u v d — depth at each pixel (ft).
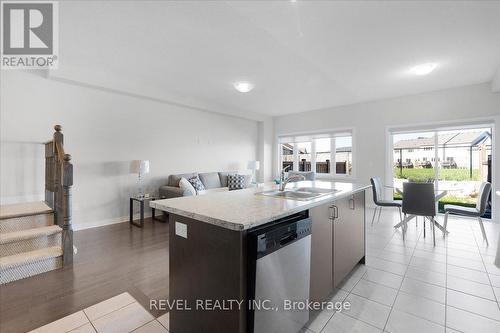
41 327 5.31
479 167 15.99
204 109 18.45
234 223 3.73
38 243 8.52
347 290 6.89
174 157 17.07
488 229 12.66
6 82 10.68
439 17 7.79
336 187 8.61
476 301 6.30
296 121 22.79
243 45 9.64
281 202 5.48
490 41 9.34
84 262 8.67
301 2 7.03
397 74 12.84
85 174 12.97
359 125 18.85
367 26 8.30
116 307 6.05
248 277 3.95
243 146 22.54
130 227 13.20
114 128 14.01
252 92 16.15
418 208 11.19
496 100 13.83
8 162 10.77
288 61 11.17
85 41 9.33
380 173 17.89
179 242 4.88
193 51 10.17
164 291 6.79
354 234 7.89
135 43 9.49
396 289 6.92
